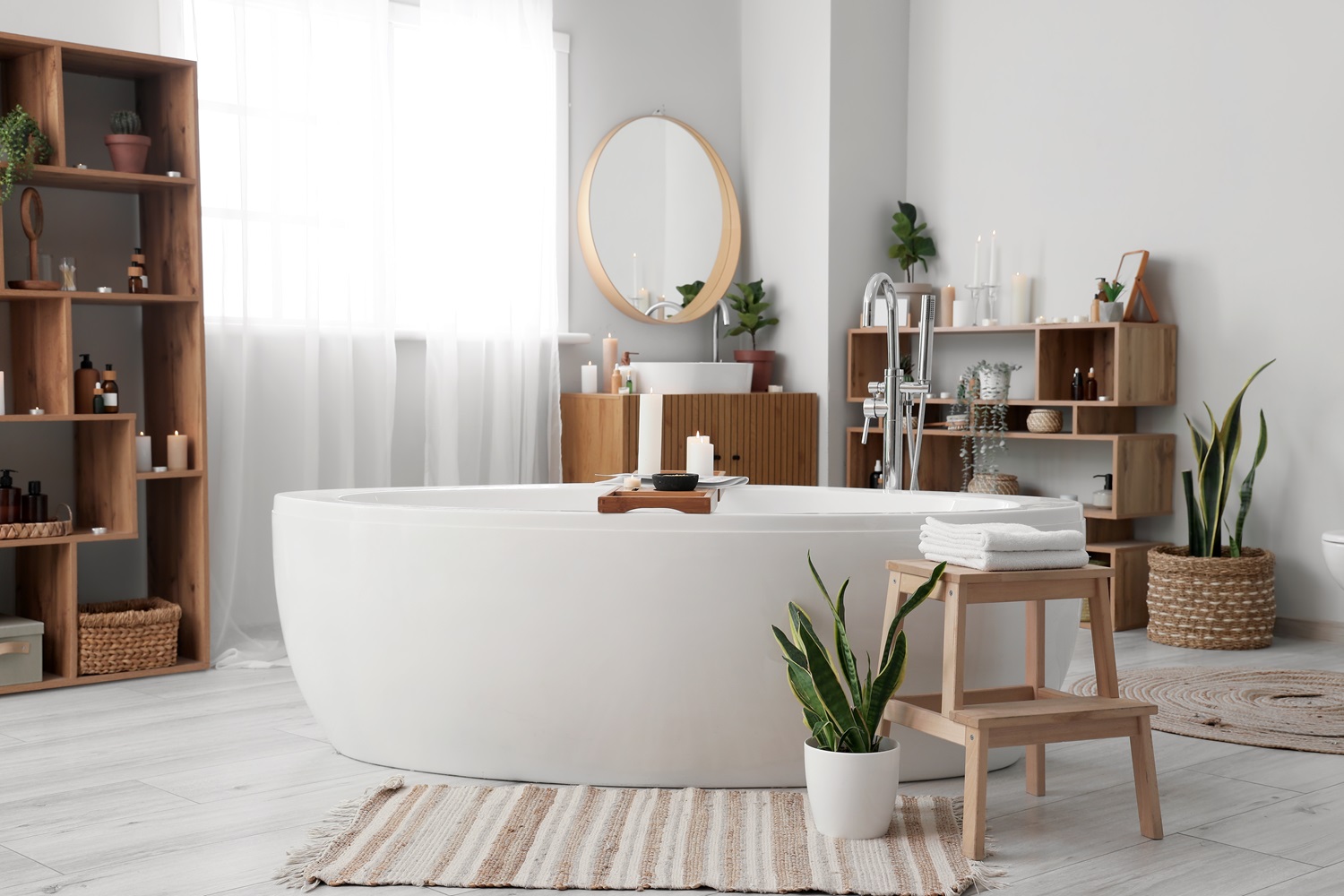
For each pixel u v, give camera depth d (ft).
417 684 8.50
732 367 16.48
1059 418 15.46
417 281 14.98
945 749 8.62
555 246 15.97
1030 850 7.27
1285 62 14.11
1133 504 14.79
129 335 13.34
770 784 8.34
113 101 13.12
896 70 17.70
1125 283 15.28
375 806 7.86
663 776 8.30
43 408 12.10
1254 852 7.28
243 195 13.15
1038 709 7.39
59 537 11.58
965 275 17.20
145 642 12.10
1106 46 15.66
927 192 17.63
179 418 12.77
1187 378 15.06
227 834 7.51
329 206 13.94
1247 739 9.77
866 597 8.18
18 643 11.40
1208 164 14.78
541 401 15.93
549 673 8.18
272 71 13.48
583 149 16.85
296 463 13.66
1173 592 13.82
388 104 14.32
